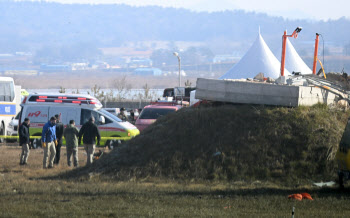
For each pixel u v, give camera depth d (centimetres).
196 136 5875
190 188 4956
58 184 5212
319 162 5403
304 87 5978
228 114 6019
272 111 5903
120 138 9975
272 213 3750
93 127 6912
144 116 11131
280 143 5588
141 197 4409
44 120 9975
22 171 6444
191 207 3972
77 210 3806
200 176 5434
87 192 4678
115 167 5753
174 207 3978
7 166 6944
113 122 10062
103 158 6081
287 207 3984
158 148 5853
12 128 11875
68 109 10075
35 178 5819
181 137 5912
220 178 5378
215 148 5678
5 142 11819
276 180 5281
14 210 3772
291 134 5653
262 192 4731
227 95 6253
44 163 6881
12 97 12431
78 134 7081
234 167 5447
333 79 7594
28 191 4744
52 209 3803
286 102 5962
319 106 6078
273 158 5481
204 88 6391
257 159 5494
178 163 5597
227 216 3606
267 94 6050
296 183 5169
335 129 5703
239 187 5038
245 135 5722
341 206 4025
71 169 6347
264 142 5622
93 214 3669
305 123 5719
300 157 5459
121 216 3594
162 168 5600
